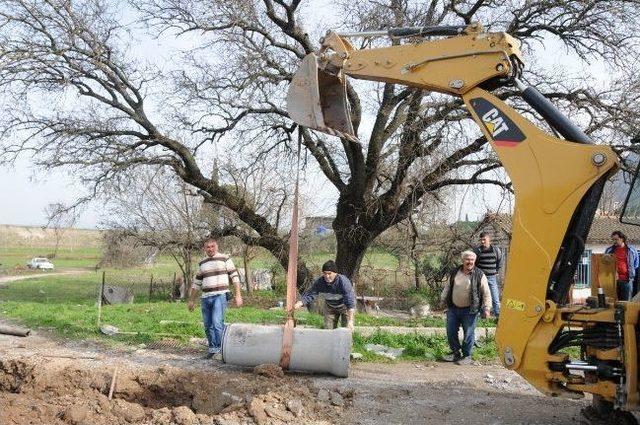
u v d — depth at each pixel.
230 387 7.50
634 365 5.14
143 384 7.77
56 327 12.12
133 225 26.84
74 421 6.23
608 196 8.22
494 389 8.16
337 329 8.52
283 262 22.69
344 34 7.39
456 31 6.77
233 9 18.44
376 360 9.98
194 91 19.88
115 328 11.79
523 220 5.80
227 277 9.55
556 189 5.69
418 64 6.76
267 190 26.66
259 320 14.29
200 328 11.92
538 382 5.66
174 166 21.30
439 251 24.59
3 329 9.22
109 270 41.91
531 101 6.26
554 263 5.65
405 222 21.06
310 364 8.38
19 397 6.93
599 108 17.28
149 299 26.38
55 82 19.23
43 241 67.81
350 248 20.80
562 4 17.36
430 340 11.40
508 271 5.82
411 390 7.96
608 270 6.28
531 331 5.68
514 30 18.41
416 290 25.05
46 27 18.86
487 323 13.56
